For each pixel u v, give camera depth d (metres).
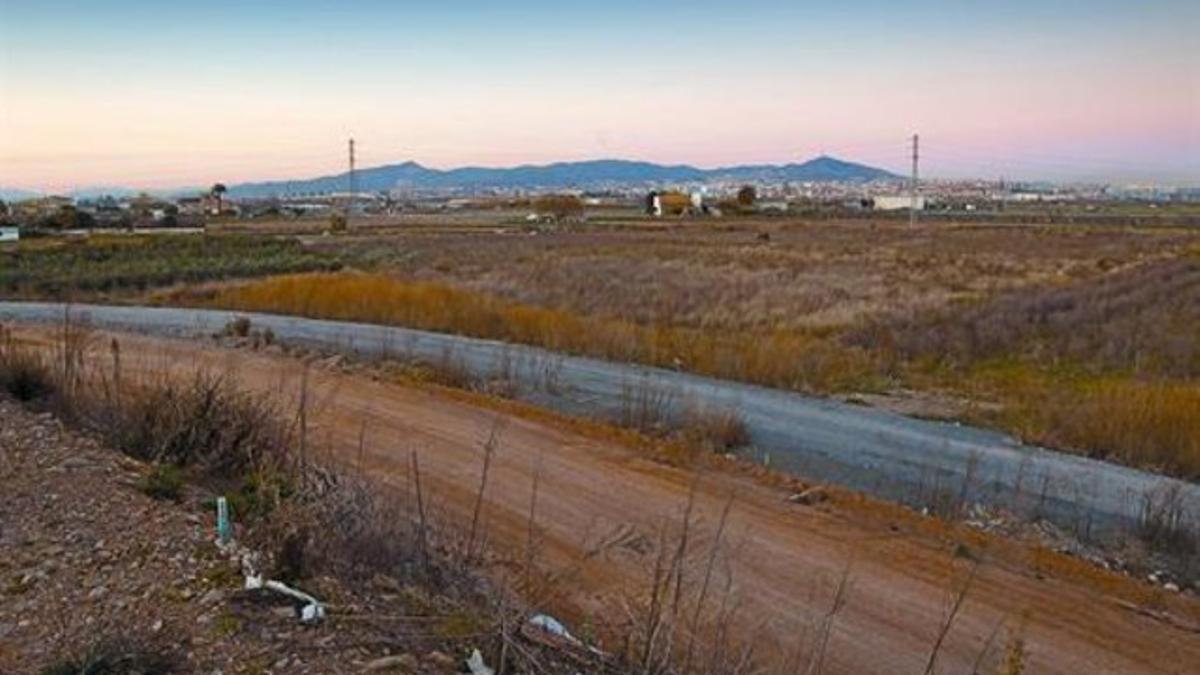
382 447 12.48
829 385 18.06
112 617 5.50
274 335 23.58
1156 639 7.62
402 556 6.79
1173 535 9.88
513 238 70.56
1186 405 14.01
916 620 7.78
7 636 5.39
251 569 6.11
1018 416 15.41
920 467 12.59
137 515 7.20
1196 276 34.81
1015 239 67.38
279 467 8.83
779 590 8.24
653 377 18.41
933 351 21.03
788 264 46.62
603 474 11.70
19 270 46.38
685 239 68.06
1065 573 8.91
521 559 8.41
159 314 30.00
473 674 5.09
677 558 6.68
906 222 98.81
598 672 5.45
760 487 11.43
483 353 21.20
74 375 12.10
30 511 7.31
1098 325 24.00
